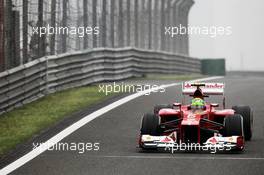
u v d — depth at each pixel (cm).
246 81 8431
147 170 3158
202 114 3722
